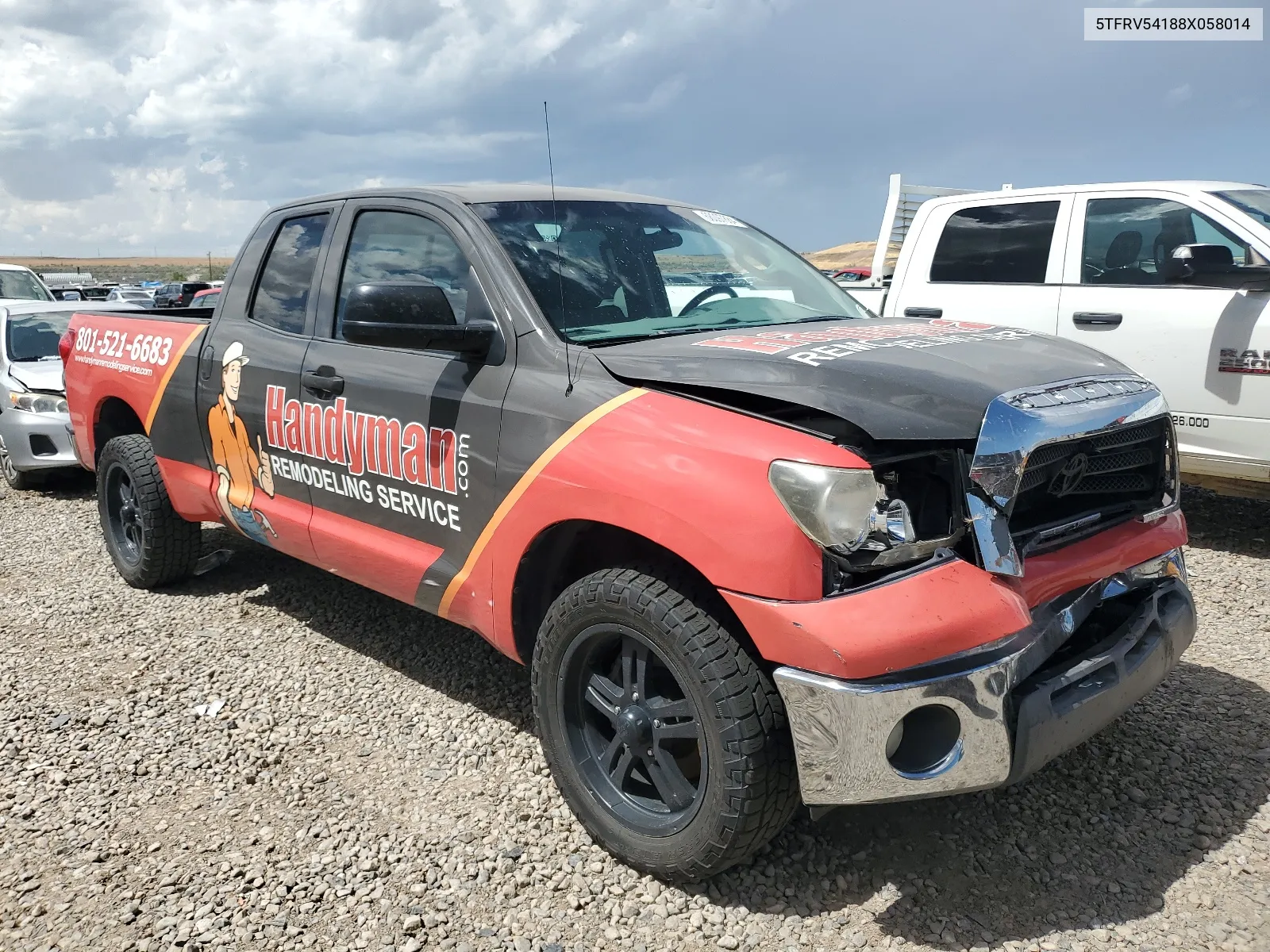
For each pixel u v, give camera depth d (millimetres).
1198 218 5754
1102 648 2672
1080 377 2822
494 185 3797
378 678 4207
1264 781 3168
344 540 3840
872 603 2354
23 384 8508
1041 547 2719
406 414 3449
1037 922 2566
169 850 3010
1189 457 5762
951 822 3012
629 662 2809
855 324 3396
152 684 4211
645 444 2686
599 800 2895
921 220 7109
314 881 2832
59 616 5090
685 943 2547
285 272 4305
